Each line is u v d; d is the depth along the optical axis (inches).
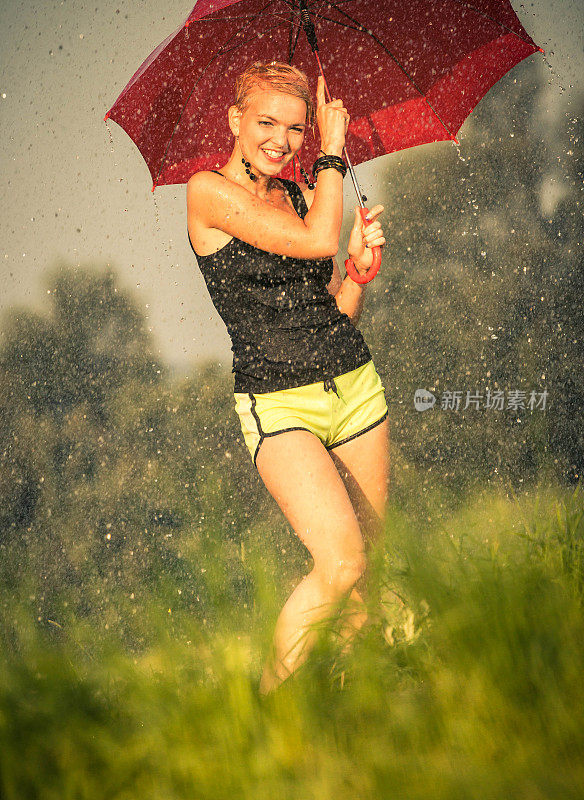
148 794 224.5
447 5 358.0
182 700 254.5
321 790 211.6
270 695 255.3
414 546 310.3
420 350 1220.5
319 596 274.8
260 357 303.6
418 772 214.4
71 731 244.1
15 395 1342.3
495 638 249.9
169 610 321.7
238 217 297.1
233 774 222.1
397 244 1621.6
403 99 384.8
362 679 255.1
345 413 312.5
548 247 1573.6
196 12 324.2
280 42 358.6
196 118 361.1
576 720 218.8
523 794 201.8
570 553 311.4
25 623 317.1
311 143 379.9
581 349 1054.4
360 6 353.1
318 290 313.0
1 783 227.0
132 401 1261.1
